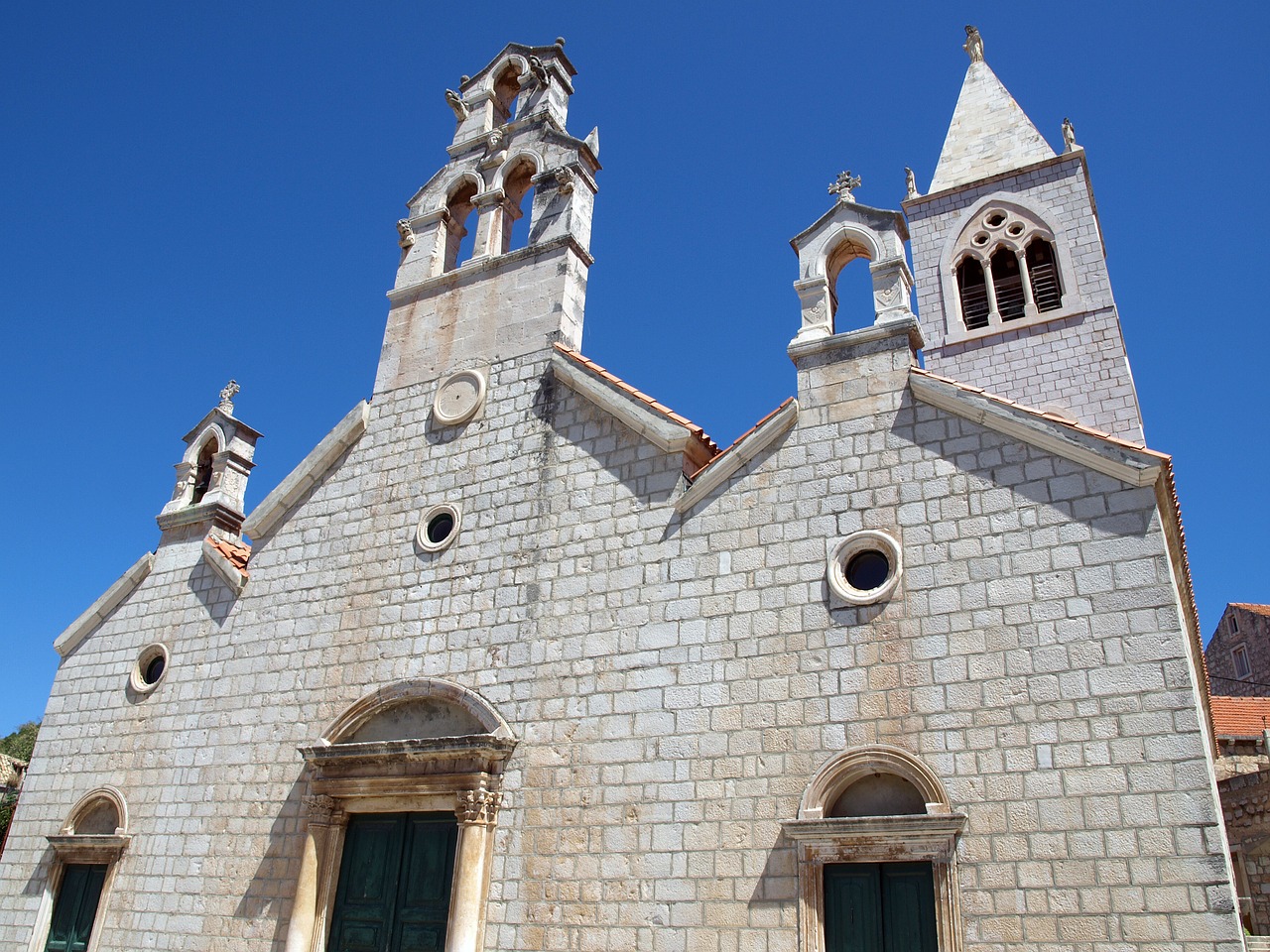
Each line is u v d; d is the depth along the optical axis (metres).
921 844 11.93
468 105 24.25
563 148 21.59
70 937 18.25
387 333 21.56
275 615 19.20
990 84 36.69
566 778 14.73
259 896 16.50
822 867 12.48
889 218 16.55
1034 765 11.81
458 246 23.23
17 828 20.09
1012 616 12.67
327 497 19.98
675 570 15.37
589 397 17.72
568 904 13.88
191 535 21.80
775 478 15.20
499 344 19.73
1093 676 11.91
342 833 16.36
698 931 12.86
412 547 18.34
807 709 13.41
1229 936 10.22
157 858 17.94
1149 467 12.41
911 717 12.72
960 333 31.44
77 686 21.17
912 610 13.30
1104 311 29.50
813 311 16.53
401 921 15.20
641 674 14.86
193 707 19.19
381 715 17.05
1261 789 25.02
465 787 15.07
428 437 19.47
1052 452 13.31
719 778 13.59
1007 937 11.16
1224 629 47.06
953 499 13.72
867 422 14.88
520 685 15.84
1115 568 12.30
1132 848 10.98
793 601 14.18
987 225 33.03
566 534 16.78
